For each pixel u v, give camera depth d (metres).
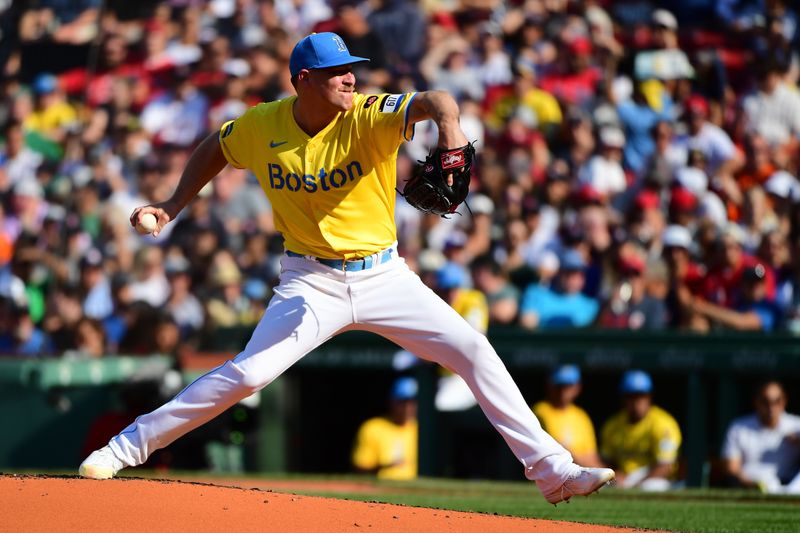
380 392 29.61
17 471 28.44
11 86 45.31
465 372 13.74
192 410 13.82
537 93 40.06
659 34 40.91
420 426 27.62
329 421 29.67
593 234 33.66
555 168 37.50
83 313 37.62
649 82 39.69
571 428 26.50
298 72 12.97
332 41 12.98
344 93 13.01
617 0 43.47
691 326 28.89
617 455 26.39
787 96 39.75
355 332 27.89
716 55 41.62
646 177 35.91
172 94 44.66
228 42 45.12
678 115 39.12
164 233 39.22
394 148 13.27
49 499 12.16
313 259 13.64
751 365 25.52
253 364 13.55
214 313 35.16
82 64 45.53
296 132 13.41
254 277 36.81
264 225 38.44
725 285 29.69
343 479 25.66
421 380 27.66
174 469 28.20
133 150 43.66
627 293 30.23
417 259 34.38
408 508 13.32
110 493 12.50
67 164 43.44
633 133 38.88
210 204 38.75
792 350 25.25
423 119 12.98
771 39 41.81
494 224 35.28
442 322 13.66
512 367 27.16
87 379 30.06
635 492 23.58
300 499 13.06
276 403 28.52
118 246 39.38
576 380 26.61
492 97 40.50
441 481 25.25
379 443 27.52
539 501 20.98
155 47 45.69
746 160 37.81
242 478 25.86
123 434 14.02
